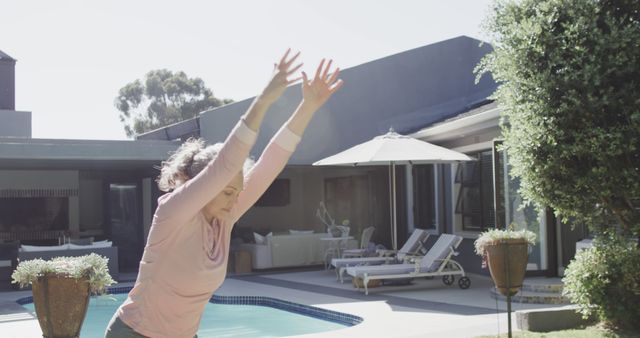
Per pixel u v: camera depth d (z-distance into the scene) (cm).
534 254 1059
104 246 1291
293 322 902
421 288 1102
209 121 1612
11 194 1709
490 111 1042
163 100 4103
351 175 1739
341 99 1605
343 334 698
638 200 589
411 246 1216
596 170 563
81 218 1897
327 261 1529
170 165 230
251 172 244
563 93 571
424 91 1705
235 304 1077
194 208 196
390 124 1655
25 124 1945
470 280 1177
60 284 540
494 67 626
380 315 829
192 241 209
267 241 1476
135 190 1766
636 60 547
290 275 1371
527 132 598
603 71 553
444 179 1392
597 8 555
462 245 1330
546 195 614
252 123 191
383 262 1230
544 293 920
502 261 624
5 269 1279
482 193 1247
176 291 209
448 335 668
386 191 1602
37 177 1741
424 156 1078
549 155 584
